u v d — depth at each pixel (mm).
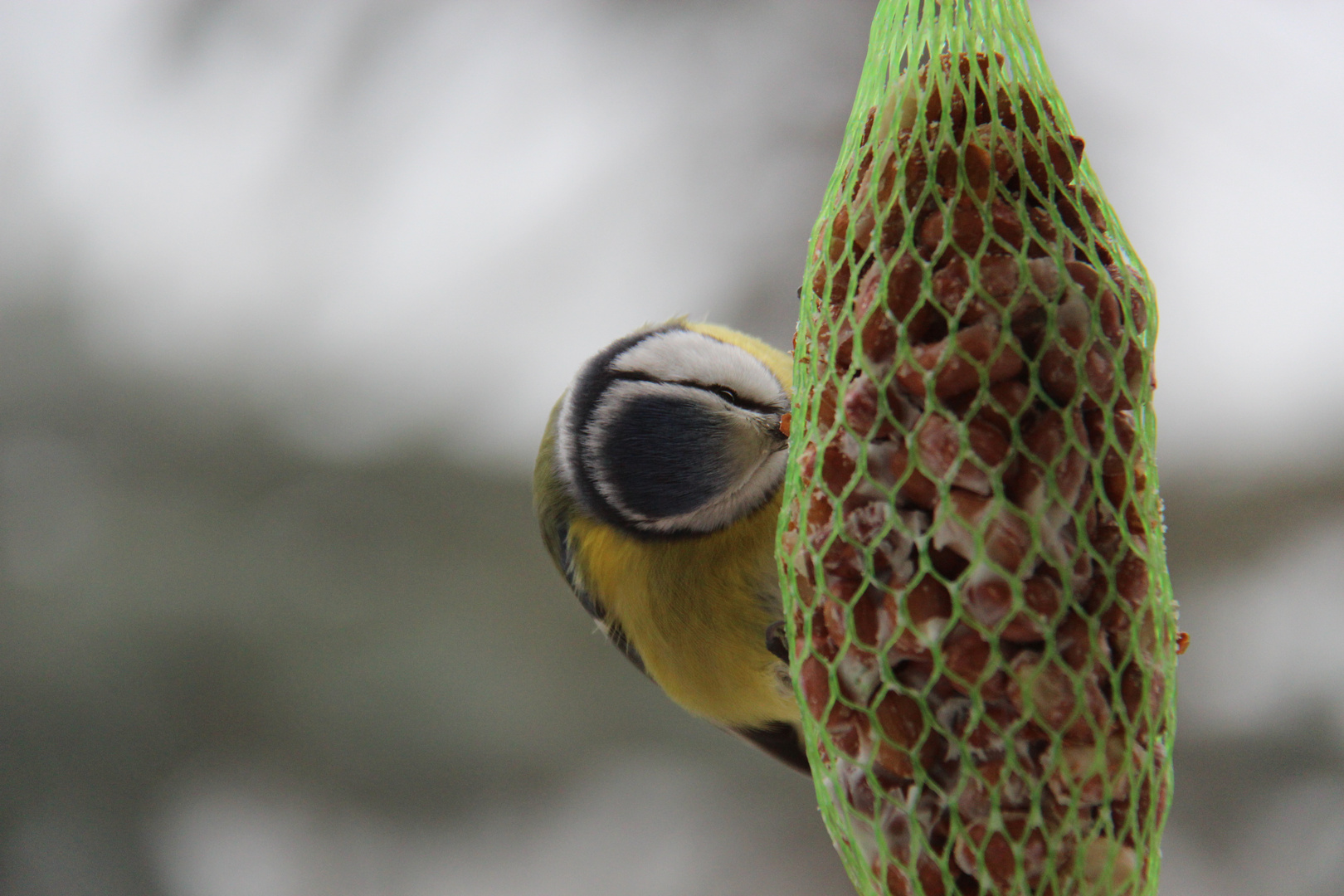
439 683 2336
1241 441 2031
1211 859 1959
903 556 1603
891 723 1604
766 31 2139
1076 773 1598
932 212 1604
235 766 2314
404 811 2320
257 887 2238
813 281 1621
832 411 1610
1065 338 1599
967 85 1605
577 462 1712
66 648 2254
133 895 2225
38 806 2234
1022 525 1597
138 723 2270
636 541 1699
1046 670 1597
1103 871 1599
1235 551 2031
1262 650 2000
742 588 1691
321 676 2314
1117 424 1604
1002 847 1599
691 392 1693
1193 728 2012
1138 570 1602
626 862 2273
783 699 1698
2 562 2299
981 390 1598
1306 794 1953
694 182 2160
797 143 2135
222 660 2311
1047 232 1602
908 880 1605
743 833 2320
